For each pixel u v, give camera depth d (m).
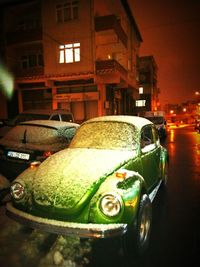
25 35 21.56
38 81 22.16
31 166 3.78
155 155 5.09
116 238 3.60
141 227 3.35
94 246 3.53
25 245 3.57
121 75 21.56
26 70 22.36
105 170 3.35
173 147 14.33
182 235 3.88
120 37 21.66
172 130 32.75
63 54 20.84
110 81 20.75
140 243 3.29
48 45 21.11
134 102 37.09
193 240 3.73
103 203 2.89
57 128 6.24
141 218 3.29
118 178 3.18
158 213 4.72
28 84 23.33
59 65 20.91
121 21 25.44
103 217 2.88
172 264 3.14
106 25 19.30
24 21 23.03
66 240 3.69
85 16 19.77
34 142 6.08
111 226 2.80
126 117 4.91
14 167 6.02
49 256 3.30
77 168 3.40
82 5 19.77
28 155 5.85
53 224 2.88
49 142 6.05
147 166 4.47
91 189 3.04
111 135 4.41
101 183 3.14
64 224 2.85
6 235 3.86
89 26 19.72
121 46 23.06
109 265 3.12
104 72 19.56
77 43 20.30
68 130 6.45
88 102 21.59
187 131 30.11
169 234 3.91
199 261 3.20
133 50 31.44
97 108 21.31
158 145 5.53
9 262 3.16
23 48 22.67
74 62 20.42
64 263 3.15
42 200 3.09
